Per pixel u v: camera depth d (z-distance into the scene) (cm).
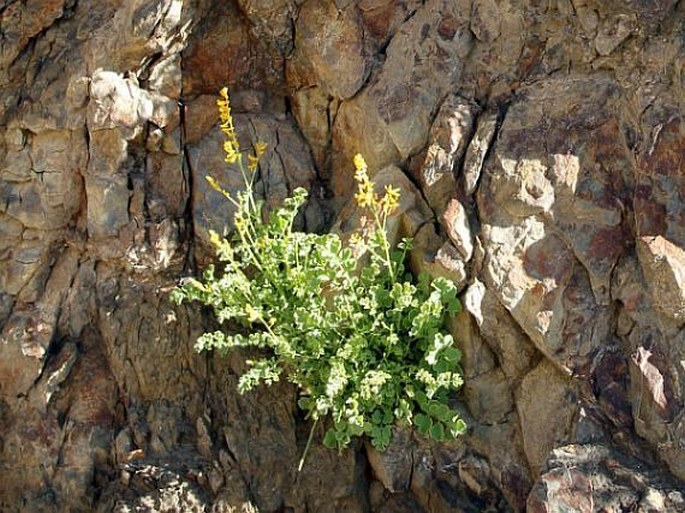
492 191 73
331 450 76
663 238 68
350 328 73
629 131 71
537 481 66
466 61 77
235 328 80
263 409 78
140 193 80
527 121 74
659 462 66
